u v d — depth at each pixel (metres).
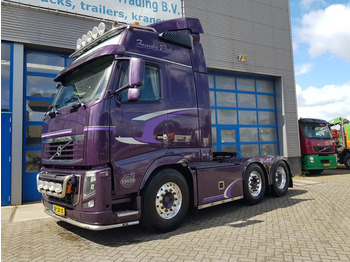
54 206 4.39
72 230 4.77
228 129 11.49
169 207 4.48
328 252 3.44
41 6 7.81
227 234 4.26
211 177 5.18
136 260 3.35
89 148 3.78
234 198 5.68
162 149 4.48
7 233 4.70
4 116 7.27
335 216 5.16
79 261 3.39
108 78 4.04
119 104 4.04
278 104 12.80
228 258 3.32
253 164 6.48
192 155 4.91
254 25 12.13
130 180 3.99
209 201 5.07
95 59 4.39
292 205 6.23
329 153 12.62
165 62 4.81
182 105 4.90
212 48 10.95
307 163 12.23
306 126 12.77
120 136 3.98
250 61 11.84
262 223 4.84
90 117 3.84
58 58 8.34
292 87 12.95
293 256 3.34
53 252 3.73
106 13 8.68
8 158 7.22
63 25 8.16
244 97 12.10
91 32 5.13
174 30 5.41
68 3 8.15
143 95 4.38
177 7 9.99
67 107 4.35
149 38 4.69
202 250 3.61
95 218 3.68
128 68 4.25
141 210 4.17
